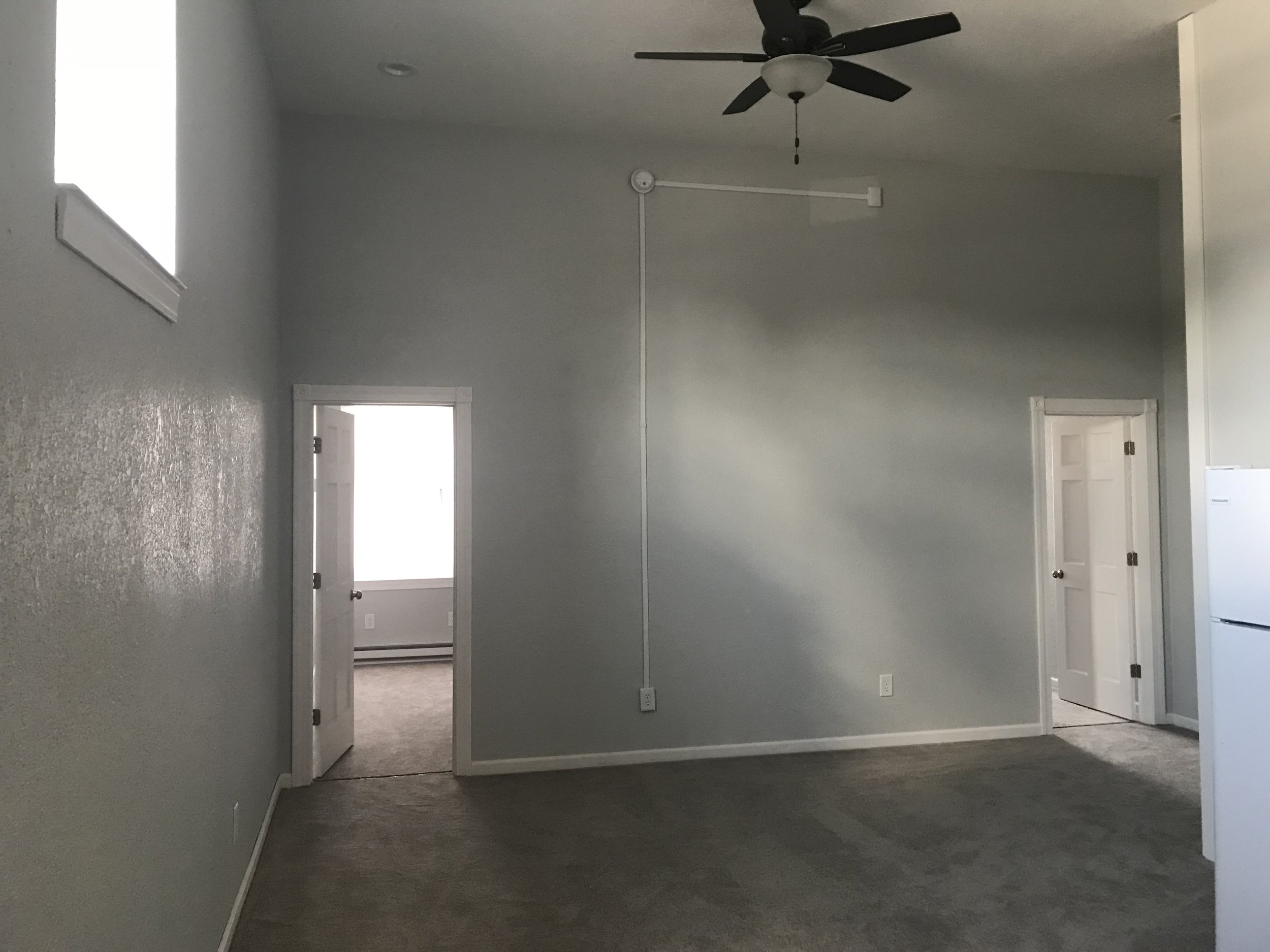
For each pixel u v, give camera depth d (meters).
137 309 1.65
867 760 4.85
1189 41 3.68
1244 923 2.60
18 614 1.08
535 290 4.77
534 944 2.84
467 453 4.66
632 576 4.83
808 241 5.13
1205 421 3.61
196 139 2.27
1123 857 3.51
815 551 5.07
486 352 4.71
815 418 5.09
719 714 4.92
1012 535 5.36
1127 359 5.60
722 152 5.04
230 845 2.82
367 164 4.62
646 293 4.90
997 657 5.30
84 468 1.34
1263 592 2.56
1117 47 3.97
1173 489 5.60
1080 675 6.15
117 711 1.52
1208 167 3.60
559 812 4.04
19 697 1.09
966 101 4.50
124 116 1.94
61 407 1.24
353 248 4.59
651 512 4.87
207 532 2.42
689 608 4.89
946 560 5.25
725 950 2.79
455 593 4.65
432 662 7.73
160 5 1.97
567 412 4.79
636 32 3.81
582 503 4.79
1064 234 5.52
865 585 5.13
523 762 4.66
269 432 4.05
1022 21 3.75
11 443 1.06
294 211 4.54
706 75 4.20
